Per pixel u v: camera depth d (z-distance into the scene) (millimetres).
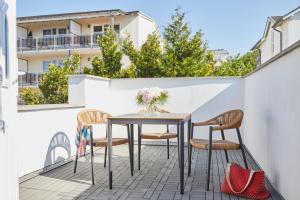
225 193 3146
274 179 3227
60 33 15992
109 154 3385
